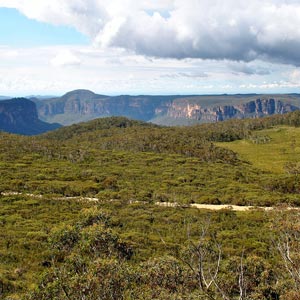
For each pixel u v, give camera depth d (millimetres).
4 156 95688
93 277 13812
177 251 32156
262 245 35812
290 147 145375
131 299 14961
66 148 117688
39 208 50531
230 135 171250
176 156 114625
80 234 23922
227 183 81438
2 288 22703
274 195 67688
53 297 14125
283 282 22156
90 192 67000
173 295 15477
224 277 21703
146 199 62094
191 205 58562
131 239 36375
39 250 31766
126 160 105750
